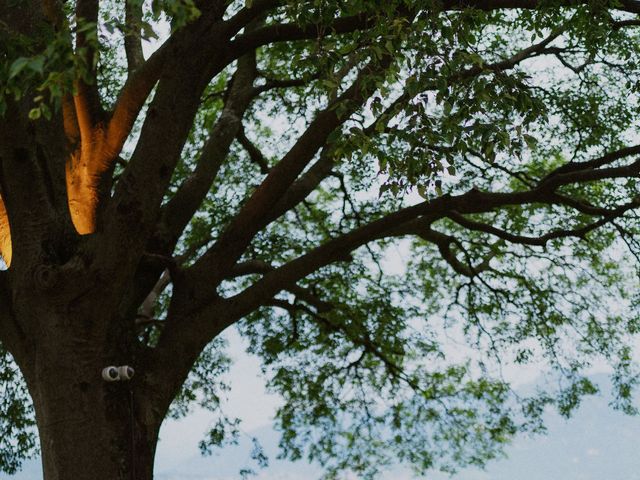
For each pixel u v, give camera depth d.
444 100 8.74
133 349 10.23
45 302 9.24
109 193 10.05
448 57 8.52
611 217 12.54
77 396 9.32
